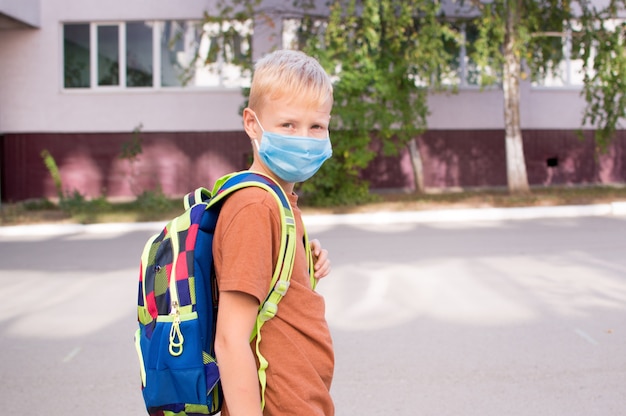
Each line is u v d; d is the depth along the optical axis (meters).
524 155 21.66
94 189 20.72
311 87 1.98
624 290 7.60
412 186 21.27
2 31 20.22
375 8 15.52
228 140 20.69
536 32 17.70
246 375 1.76
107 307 7.37
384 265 9.34
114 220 15.50
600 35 17.20
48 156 18.58
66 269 9.75
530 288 7.77
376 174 21.22
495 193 18.86
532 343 5.71
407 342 5.80
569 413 4.33
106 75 20.64
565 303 7.04
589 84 17.59
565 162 21.89
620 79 16.77
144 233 14.15
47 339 6.17
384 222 14.78
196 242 1.92
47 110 20.47
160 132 20.67
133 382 5.04
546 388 4.73
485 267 9.07
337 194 17.09
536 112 21.62
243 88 17.17
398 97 17.23
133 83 20.67
